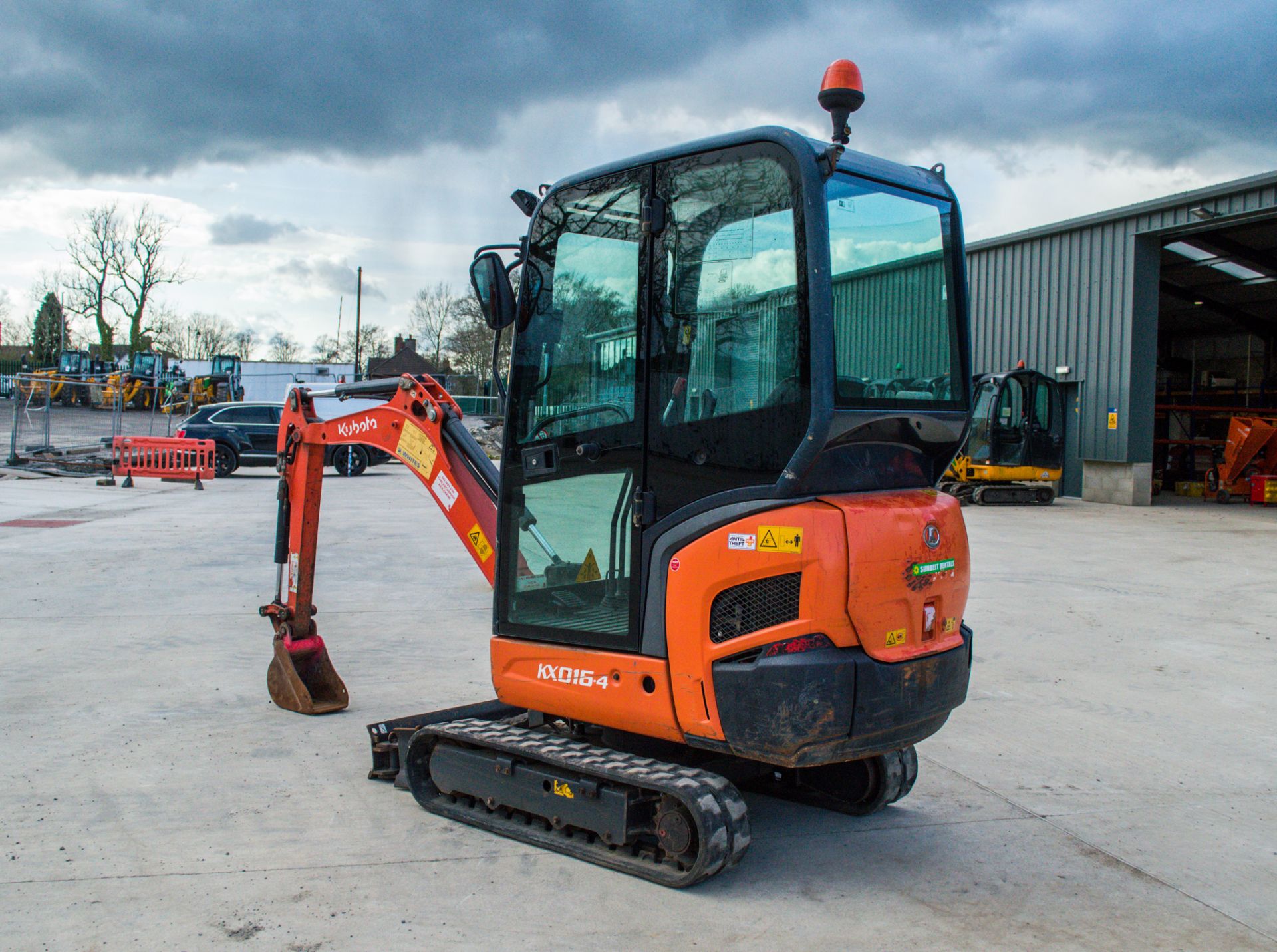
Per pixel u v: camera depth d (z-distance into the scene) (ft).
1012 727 18.81
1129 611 30.01
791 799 14.99
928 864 12.69
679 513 11.44
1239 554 42.57
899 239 12.03
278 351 281.95
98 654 22.30
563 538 12.71
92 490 60.95
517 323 13.24
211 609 27.35
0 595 28.63
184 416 141.79
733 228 11.24
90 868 11.82
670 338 11.66
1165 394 92.53
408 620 27.04
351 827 13.26
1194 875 12.57
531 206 13.44
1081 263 69.97
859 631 10.82
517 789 12.85
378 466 88.74
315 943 10.22
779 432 10.84
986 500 66.64
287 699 18.51
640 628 11.82
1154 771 16.53
